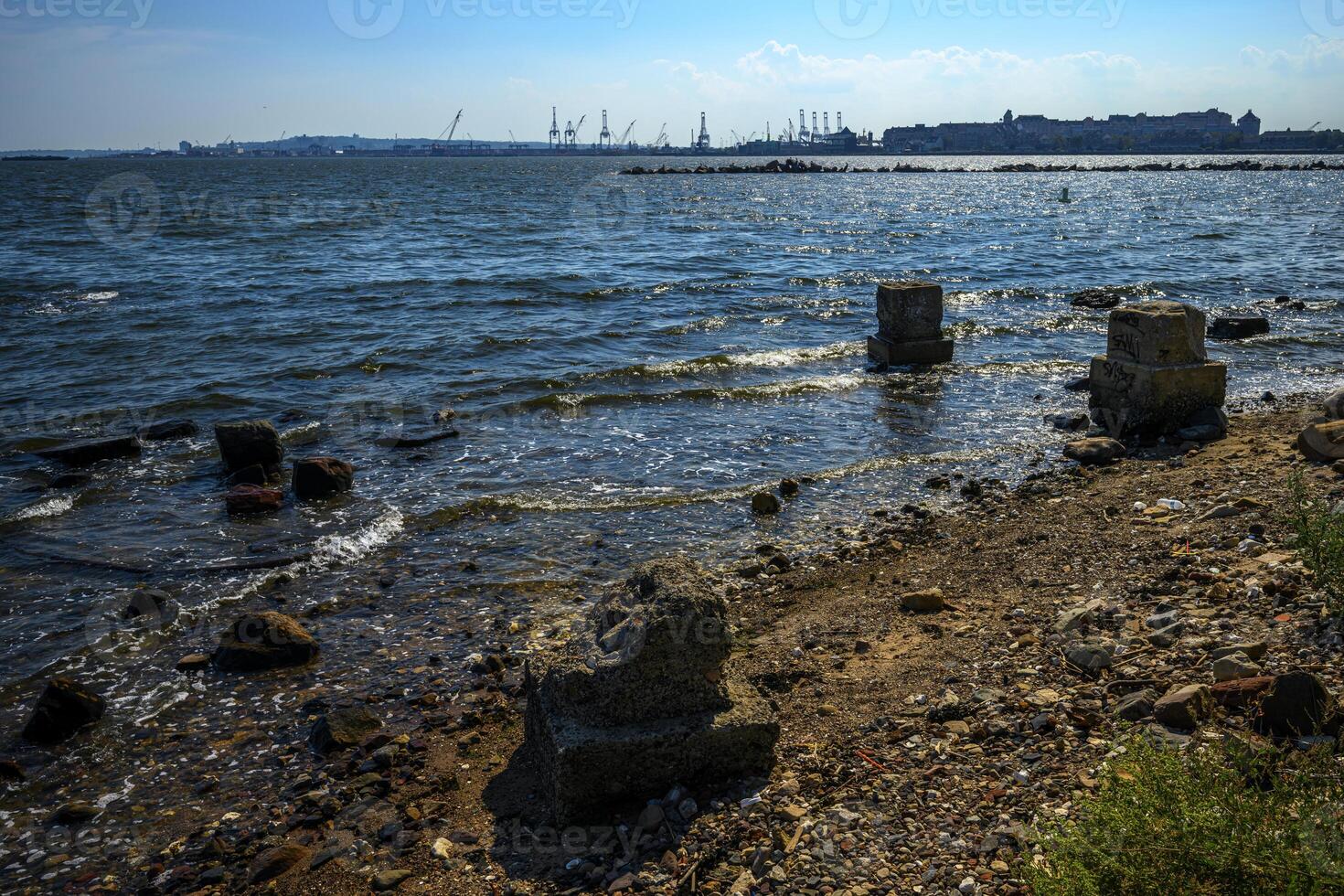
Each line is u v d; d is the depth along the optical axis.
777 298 23.98
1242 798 3.33
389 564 8.93
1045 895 3.36
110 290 24.56
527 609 7.98
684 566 5.43
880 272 29.33
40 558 9.00
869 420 13.61
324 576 8.67
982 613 7.00
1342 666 5.13
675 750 4.96
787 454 12.12
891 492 10.66
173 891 4.78
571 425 13.43
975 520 9.53
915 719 5.48
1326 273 27.88
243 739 6.17
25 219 46.91
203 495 10.72
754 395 14.93
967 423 13.33
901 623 7.05
